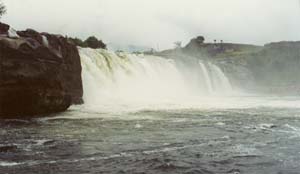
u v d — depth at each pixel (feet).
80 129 73.10
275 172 44.24
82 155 51.57
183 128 76.43
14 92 87.40
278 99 179.32
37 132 68.90
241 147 57.88
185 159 50.26
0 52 84.74
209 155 52.60
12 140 60.80
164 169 45.60
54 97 97.81
